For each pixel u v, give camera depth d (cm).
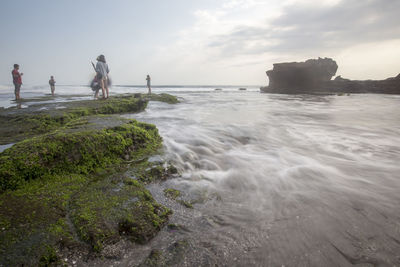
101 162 371
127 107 1092
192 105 1644
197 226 247
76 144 351
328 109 1474
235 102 1986
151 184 338
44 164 307
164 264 190
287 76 5359
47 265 176
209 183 359
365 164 465
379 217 268
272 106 1655
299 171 419
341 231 240
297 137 698
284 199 313
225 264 192
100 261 191
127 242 213
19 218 216
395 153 546
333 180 382
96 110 921
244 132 738
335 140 667
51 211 235
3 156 291
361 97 2928
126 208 253
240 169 423
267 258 200
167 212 265
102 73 1147
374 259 200
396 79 3847
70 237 204
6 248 180
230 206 293
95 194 280
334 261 198
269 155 518
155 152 470
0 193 257
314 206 293
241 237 229
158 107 1426
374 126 874
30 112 786
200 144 578
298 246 216
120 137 423
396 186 360
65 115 739
